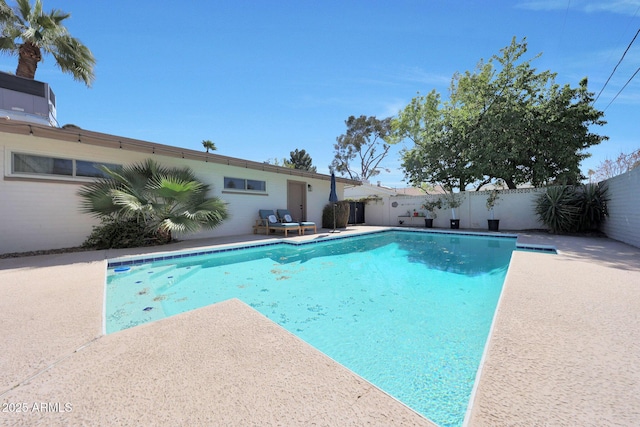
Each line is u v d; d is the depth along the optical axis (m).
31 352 1.79
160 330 2.10
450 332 2.81
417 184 15.71
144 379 1.49
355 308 3.48
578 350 1.72
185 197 6.68
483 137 11.55
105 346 1.86
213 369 1.58
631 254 5.20
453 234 10.31
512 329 2.02
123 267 5.21
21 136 5.80
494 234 9.45
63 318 2.36
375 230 11.10
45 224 6.08
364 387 1.42
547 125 10.79
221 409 1.25
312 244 8.00
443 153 13.23
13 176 5.72
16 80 8.95
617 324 2.10
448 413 1.69
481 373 1.50
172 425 1.16
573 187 9.27
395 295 3.96
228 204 9.02
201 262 5.99
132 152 7.30
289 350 1.79
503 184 14.37
